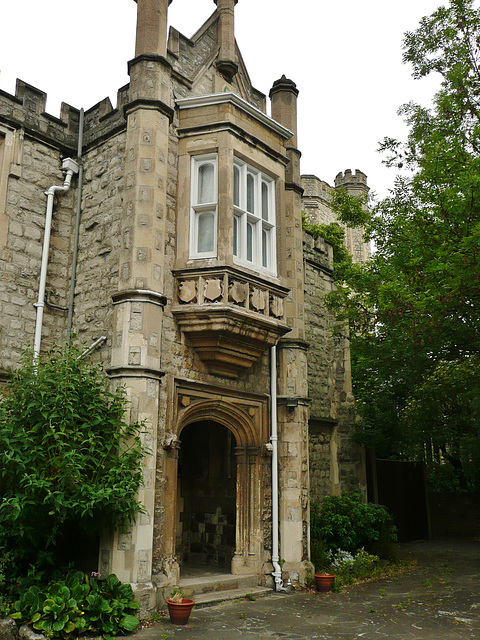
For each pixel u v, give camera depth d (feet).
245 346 30.30
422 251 33.42
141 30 29.55
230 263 28.63
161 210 27.89
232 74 35.70
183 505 36.27
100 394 24.73
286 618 24.68
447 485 64.54
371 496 48.60
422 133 36.63
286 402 33.68
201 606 26.30
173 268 28.99
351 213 42.09
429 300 31.12
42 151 30.60
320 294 44.86
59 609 20.20
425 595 30.09
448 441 47.83
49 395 23.45
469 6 33.99
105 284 28.37
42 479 21.79
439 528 60.23
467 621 24.62
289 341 34.65
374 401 49.08
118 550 23.62
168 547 25.96
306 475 33.53
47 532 23.77
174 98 31.14
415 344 36.96
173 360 28.07
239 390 31.35
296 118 38.42
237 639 21.18
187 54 32.99
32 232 29.35
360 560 35.88
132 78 29.22
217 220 29.17
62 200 31.04
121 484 22.77
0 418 23.11
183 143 30.66
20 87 30.25
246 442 32.17
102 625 20.89
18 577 22.74
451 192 29.94
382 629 23.18
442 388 43.39
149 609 23.35
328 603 27.89
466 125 34.12
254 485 31.81
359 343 42.22
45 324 29.14
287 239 36.42
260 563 31.01
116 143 29.78
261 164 32.53
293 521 32.17
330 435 43.01
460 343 38.73
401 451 53.42
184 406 28.50
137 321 25.80
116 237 28.43
